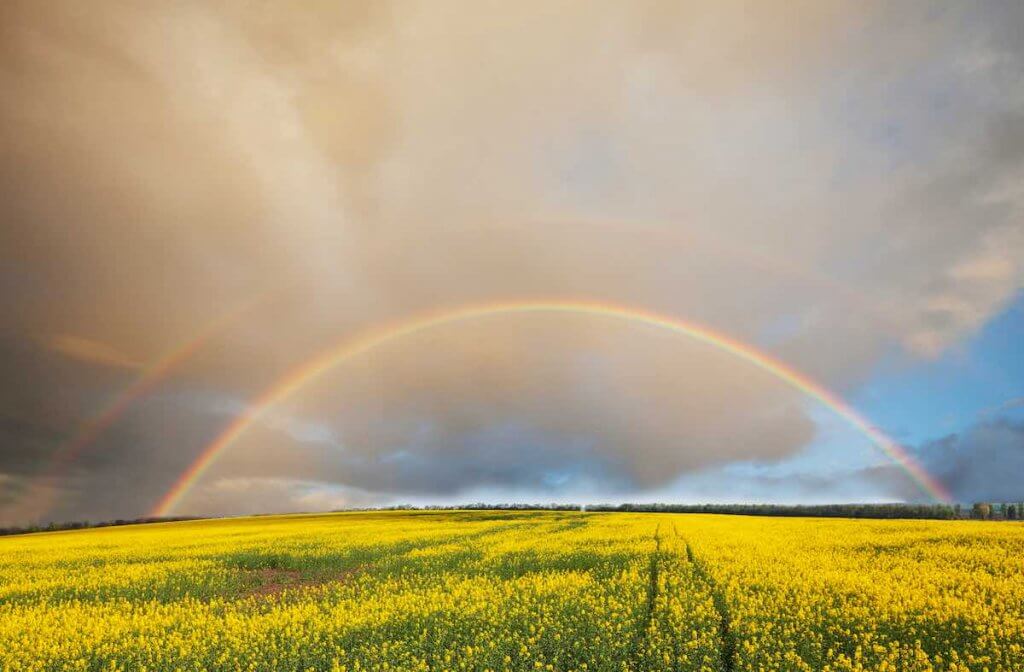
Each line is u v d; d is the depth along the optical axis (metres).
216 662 12.62
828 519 52.09
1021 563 21.03
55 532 74.50
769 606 14.72
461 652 12.77
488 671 11.68
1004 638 12.34
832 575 18.55
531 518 61.62
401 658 12.43
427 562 24.78
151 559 29.67
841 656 11.25
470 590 18.38
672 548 25.94
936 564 21.38
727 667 11.61
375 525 51.69
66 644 13.98
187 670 12.52
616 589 17.44
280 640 13.91
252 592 21.58
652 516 61.56
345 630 14.16
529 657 11.99
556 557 24.39
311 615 16.08
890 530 34.44
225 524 71.25
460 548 28.77
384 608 16.39
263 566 27.00
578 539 31.58
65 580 23.69
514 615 14.74
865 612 13.64
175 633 14.43
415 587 19.73
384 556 27.92
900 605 14.37
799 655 11.63
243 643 13.59
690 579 18.64
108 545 37.69
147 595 21.00
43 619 16.78
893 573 19.08
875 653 11.88
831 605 14.98
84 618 17.09
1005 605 14.97
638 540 30.20
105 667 12.77
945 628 12.92
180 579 23.62
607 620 13.87
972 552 23.61
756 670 11.19
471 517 69.19
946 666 11.45
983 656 11.38
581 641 12.62
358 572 24.52
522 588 18.16
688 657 11.44
